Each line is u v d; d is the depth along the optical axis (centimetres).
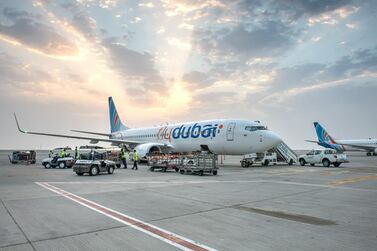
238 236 615
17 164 3944
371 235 619
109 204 978
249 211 862
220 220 754
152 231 656
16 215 820
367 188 1362
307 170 2547
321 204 970
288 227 684
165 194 1194
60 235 630
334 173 2203
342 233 634
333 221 739
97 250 536
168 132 3625
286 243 568
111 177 1967
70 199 1080
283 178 1842
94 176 2047
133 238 606
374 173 2184
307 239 593
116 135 4794
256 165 3375
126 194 1197
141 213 839
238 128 2864
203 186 1453
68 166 3058
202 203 991
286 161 3541
